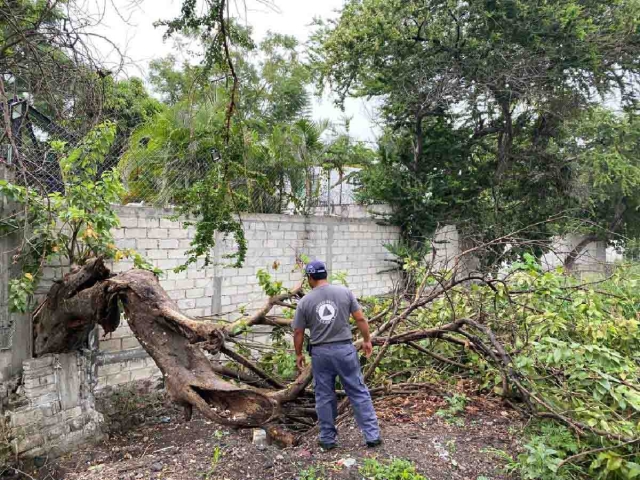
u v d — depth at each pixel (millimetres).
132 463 4547
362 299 7547
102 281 4754
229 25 4340
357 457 4254
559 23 11461
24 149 5715
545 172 13234
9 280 5094
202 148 5797
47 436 5234
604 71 12531
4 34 5961
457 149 13133
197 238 5504
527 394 4910
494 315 6117
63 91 5777
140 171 7211
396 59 12500
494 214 13117
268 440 3980
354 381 4426
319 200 10938
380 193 12266
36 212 5207
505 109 12906
